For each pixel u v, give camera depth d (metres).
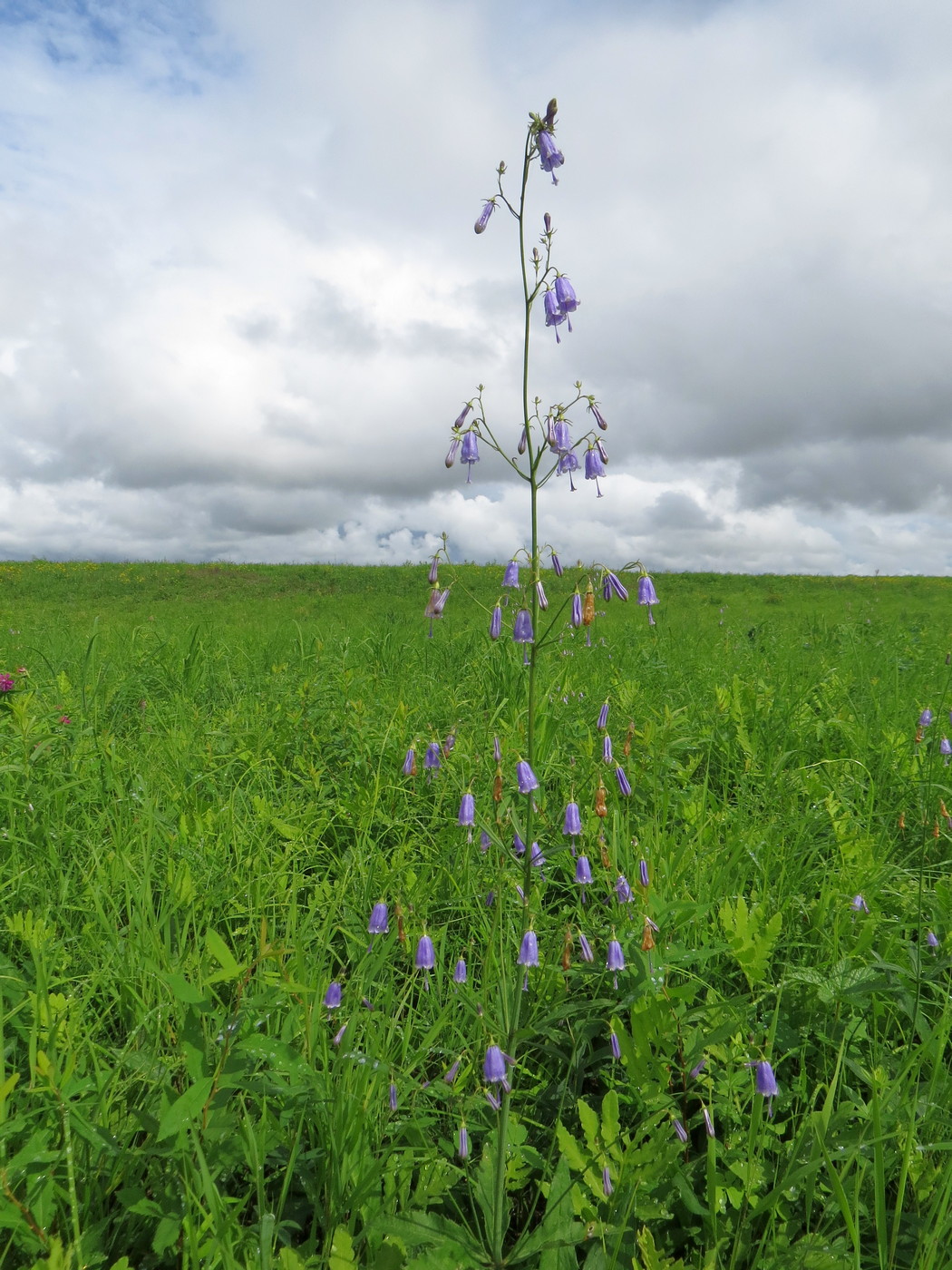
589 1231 1.77
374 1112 2.02
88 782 4.14
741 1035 2.21
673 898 2.75
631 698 5.16
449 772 3.99
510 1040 1.90
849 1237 1.71
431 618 2.38
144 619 16.73
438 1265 1.63
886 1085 1.98
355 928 2.85
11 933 2.85
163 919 2.77
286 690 6.36
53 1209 1.60
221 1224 1.58
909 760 4.32
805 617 16.67
